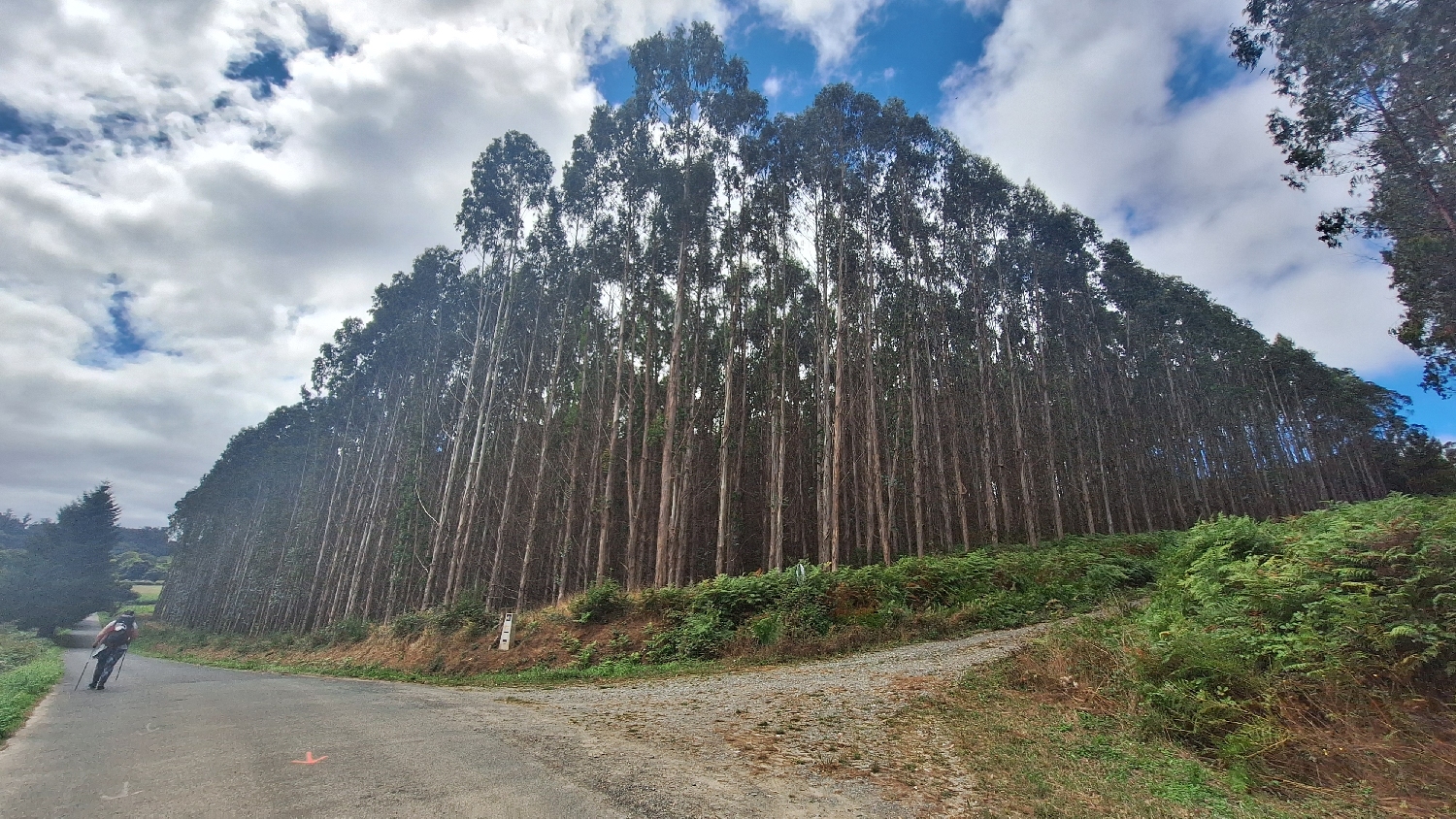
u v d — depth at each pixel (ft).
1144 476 148.66
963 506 99.25
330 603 136.15
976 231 111.34
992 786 17.08
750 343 108.78
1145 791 16.72
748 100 88.12
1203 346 155.63
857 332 98.58
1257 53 55.06
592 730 24.43
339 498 148.15
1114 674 26.48
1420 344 62.90
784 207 89.61
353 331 157.48
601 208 98.58
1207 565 32.27
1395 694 19.13
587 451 103.71
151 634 181.16
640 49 91.45
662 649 51.44
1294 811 15.37
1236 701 20.71
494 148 104.88
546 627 60.18
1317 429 175.52
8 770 17.93
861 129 92.12
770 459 97.04
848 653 46.21
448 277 132.98
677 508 90.84
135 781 16.83
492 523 110.83
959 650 40.93
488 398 97.55
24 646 71.31
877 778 17.84
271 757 19.58
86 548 175.52
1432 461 176.96
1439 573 21.02
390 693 38.78
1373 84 48.19
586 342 98.43
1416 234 51.75
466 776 17.52
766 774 18.20
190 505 237.86
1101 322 139.64
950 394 109.70
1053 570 60.13
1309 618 22.70
